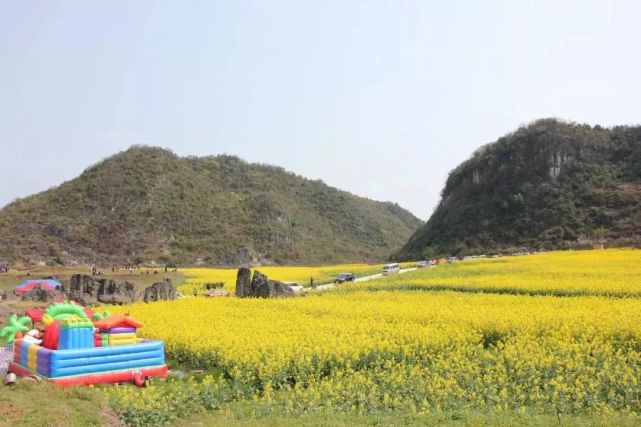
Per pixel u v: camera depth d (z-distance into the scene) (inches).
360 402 517.0
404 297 1207.6
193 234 4463.6
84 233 4163.4
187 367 683.4
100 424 427.5
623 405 507.8
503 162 4603.8
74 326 580.7
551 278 1462.8
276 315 978.1
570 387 526.3
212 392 543.2
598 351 635.5
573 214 3705.7
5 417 399.9
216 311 1043.3
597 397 515.2
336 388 537.0
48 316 610.5
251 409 511.2
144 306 1146.7
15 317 688.4
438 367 620.4
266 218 5022.1
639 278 1389.0
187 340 716.7
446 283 1441.9
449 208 4645.7
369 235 5836.6
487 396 524.7
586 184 3946.9
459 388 539.8
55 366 552.4
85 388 492.4
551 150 4291.3
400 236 6136.8
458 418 467.5
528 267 1796.3
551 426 437.4
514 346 665.6
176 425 472.7
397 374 586.6
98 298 1427.2
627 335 720.3
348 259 4972.9
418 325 818.2
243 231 4726.9
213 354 668.7
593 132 4458.7
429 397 528.1
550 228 3676.2
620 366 586.9
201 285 2057.1
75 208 4448.8
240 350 651.5
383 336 738.2
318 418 467.2
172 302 1230.3
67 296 1418.6
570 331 749.9
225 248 4375.0
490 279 1486.2
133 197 4638.3
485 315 882.1
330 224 5738.2
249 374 593.3
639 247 2792.8
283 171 6392.7
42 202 4542.3
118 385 569.9
